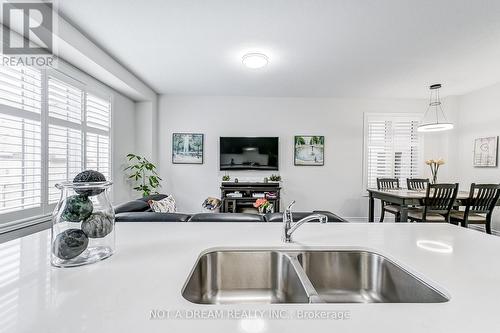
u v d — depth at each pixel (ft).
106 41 8.50
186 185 15.30
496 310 1.83
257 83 12.87
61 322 1.64
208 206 13.33
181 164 15.26
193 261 2.78
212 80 12.48
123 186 13.25
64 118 8.85
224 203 14.10
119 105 12.71
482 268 2.62
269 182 14.49
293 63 10.21
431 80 12.10
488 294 2.07
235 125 15.38
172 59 9.97
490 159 12.76
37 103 7.64
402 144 15.46
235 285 3.38
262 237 3.77
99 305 1.85
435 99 15.23
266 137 15.11
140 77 12.15
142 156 14.34
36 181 7.46
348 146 15.53
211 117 15.31
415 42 8.39
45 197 7.88
